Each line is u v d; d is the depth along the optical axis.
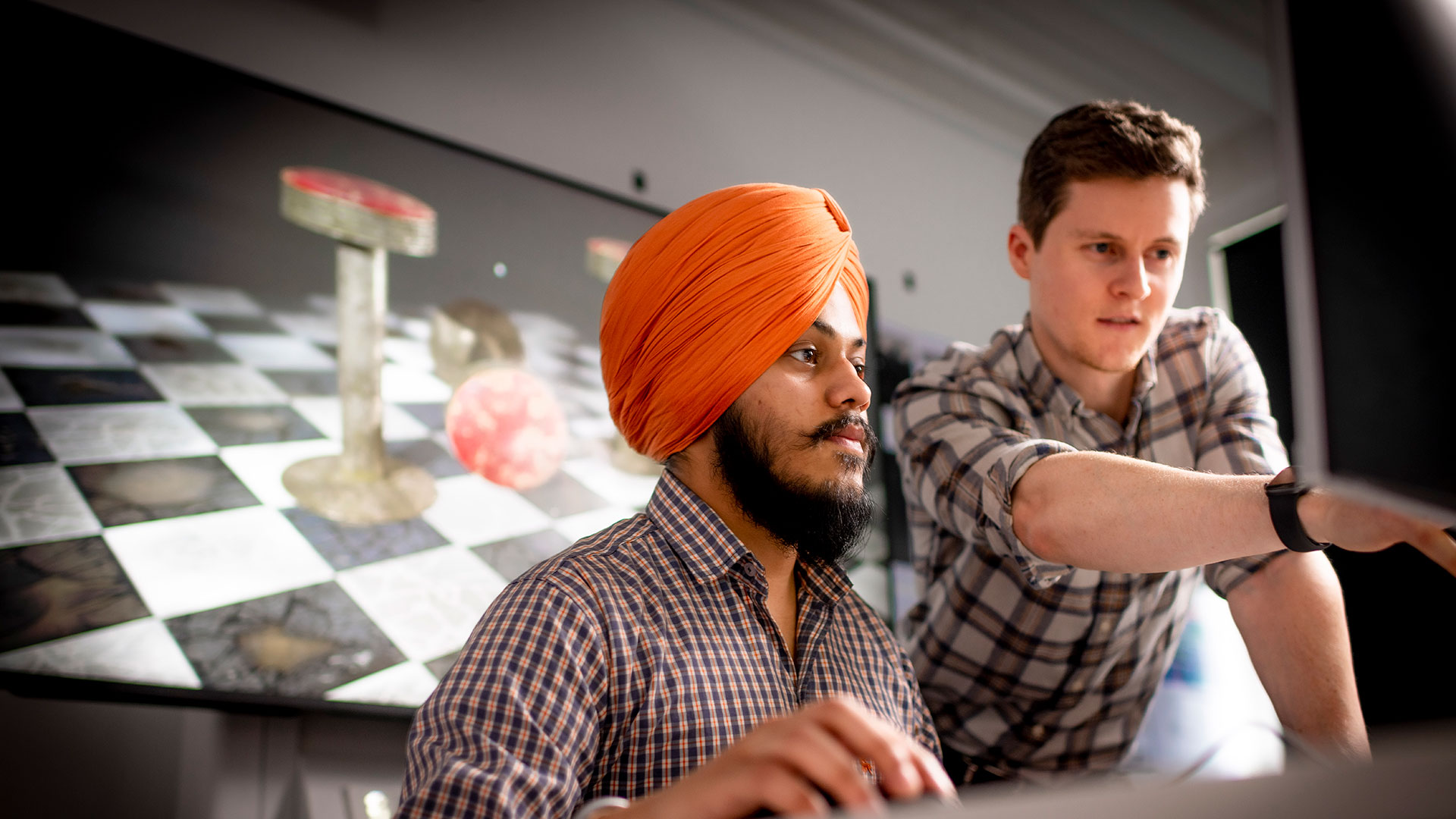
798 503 0.80
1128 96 3.10
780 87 2.57
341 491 1.59
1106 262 1.03
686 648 0.77
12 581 1.28
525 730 0.66
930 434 1.10
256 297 1.57
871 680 0.89
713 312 0.80
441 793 0.60
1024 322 1.20
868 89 2.77
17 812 1.31
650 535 0.84
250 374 1.54
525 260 1.92
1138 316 1.04
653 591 0.79
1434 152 0.40
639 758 0.73
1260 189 3.01
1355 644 1.70
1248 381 1.15
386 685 1.53
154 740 1.44
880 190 2.73
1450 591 1.63
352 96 1.83
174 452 1.45
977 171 2.97
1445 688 1.62
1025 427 1.09
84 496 1.36
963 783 1.20
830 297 0.83
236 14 1.70
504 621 0.72
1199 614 2.27
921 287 2.75
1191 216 1.06
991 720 1.23
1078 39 2.91
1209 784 0.31
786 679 0.82
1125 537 0.79
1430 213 0.40
